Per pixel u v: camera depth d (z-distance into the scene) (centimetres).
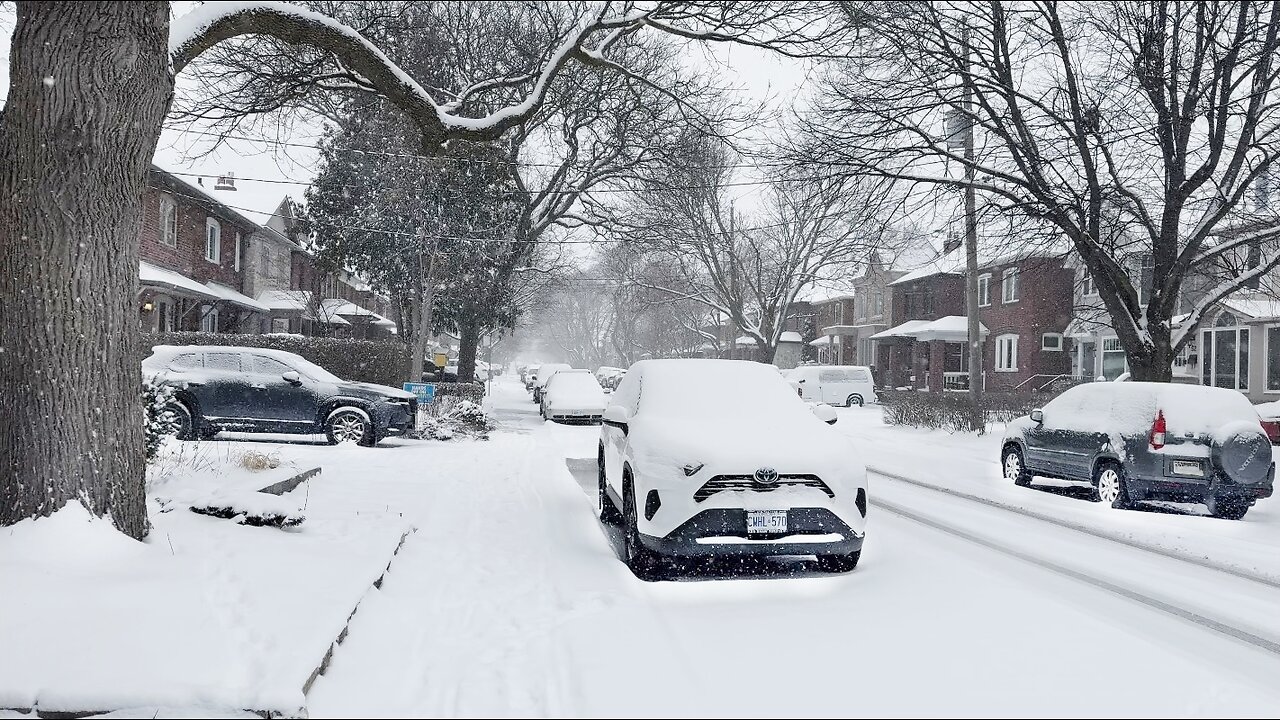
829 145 1512
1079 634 484
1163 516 973
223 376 1391
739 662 430
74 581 436
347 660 419
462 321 2709
